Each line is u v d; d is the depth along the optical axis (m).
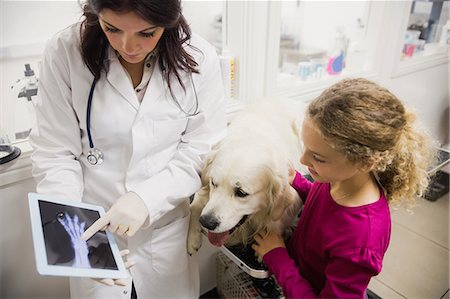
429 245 2.13
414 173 0.89
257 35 1.58
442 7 2.77
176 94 0.99
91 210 0.89
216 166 1.08
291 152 1.36
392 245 2.12
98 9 0.70
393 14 2.12
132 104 0.94
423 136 0.91
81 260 0.75
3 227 1.22
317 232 0.92
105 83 0.93
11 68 1.58
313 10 2.22
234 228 1.14
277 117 1.45
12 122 1.34
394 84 2.39
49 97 0.92
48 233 0.75
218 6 1.98
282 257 0.97
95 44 0.87
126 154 0.98
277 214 1.09
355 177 0.86
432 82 2.76
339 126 0.76
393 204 0.99
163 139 1.01
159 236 1.10
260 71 1.67
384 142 0.77
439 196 2.54
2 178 1.15
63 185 0.92
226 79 1.57
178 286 1.21
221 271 1.66
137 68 0.97
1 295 1.29
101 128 0.93
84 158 1.02
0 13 1.58
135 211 0.91
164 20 0.72
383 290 1.83
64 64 0.90
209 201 1.09
